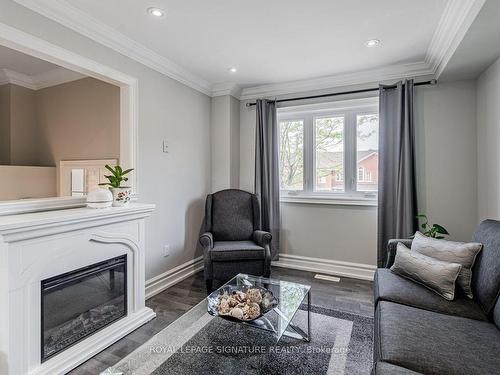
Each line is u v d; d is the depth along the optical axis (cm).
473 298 176
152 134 289
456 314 161
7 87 346
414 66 303
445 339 133
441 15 213
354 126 349
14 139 346
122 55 255
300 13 213
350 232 345
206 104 379
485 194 266
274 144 370
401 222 300
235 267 289
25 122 356
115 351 196
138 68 272
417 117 307
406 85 299
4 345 153
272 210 369
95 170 312
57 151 345
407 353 124
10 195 318
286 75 339
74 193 328
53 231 172
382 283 199
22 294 158
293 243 374
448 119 296
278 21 224
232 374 168
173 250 322
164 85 305
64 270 181
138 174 272
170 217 316
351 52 278
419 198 308
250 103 391
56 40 203
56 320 182
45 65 318
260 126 373
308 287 216
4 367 153
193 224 355
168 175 312
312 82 352
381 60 295
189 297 284
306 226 366
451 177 296
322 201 355
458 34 214
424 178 305
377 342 141
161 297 284
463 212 292
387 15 215
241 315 167
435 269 183
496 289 156
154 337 210
